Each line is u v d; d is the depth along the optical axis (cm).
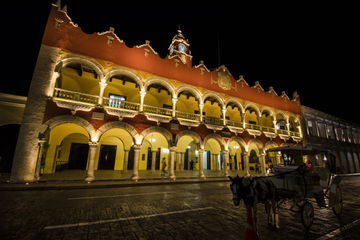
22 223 512
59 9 1418
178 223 538
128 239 427
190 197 899
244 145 2084
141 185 1280
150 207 701
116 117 1478
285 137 2472
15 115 1427
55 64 1322
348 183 1700
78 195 895
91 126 1362
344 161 3109
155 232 470
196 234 462
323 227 538
